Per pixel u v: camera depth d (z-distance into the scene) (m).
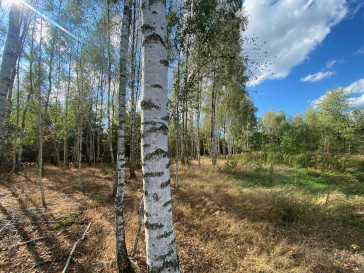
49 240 3.27
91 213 4.46
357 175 7.35
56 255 2.85
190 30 4.47
